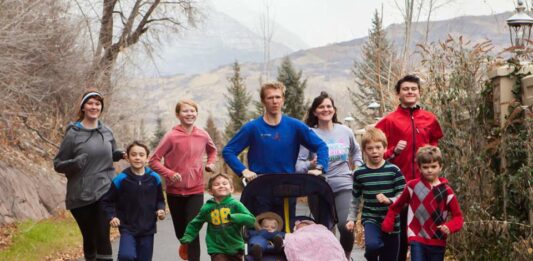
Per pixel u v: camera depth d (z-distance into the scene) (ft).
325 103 34.40
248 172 29.81
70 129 34.09
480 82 37.81
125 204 32.14
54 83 77.25
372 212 30.40
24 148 73.31
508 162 34.35
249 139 31.40
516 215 34.09
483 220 34.76
